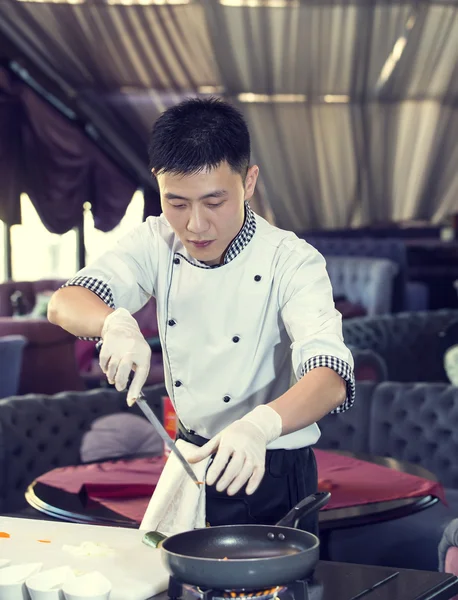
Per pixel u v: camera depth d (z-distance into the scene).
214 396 1.76
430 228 10.34
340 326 1.66
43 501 2.30
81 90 8.55
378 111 9.80
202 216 1.56
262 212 9.77
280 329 1.75
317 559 1.21
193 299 1.75
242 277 1.73
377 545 3.08
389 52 9.36
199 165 1.52
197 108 1.56
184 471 1.72
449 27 9.32
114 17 8.36
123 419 3.11
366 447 3.45
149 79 8.73
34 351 5.89
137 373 1.44
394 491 2.41
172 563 1.19
